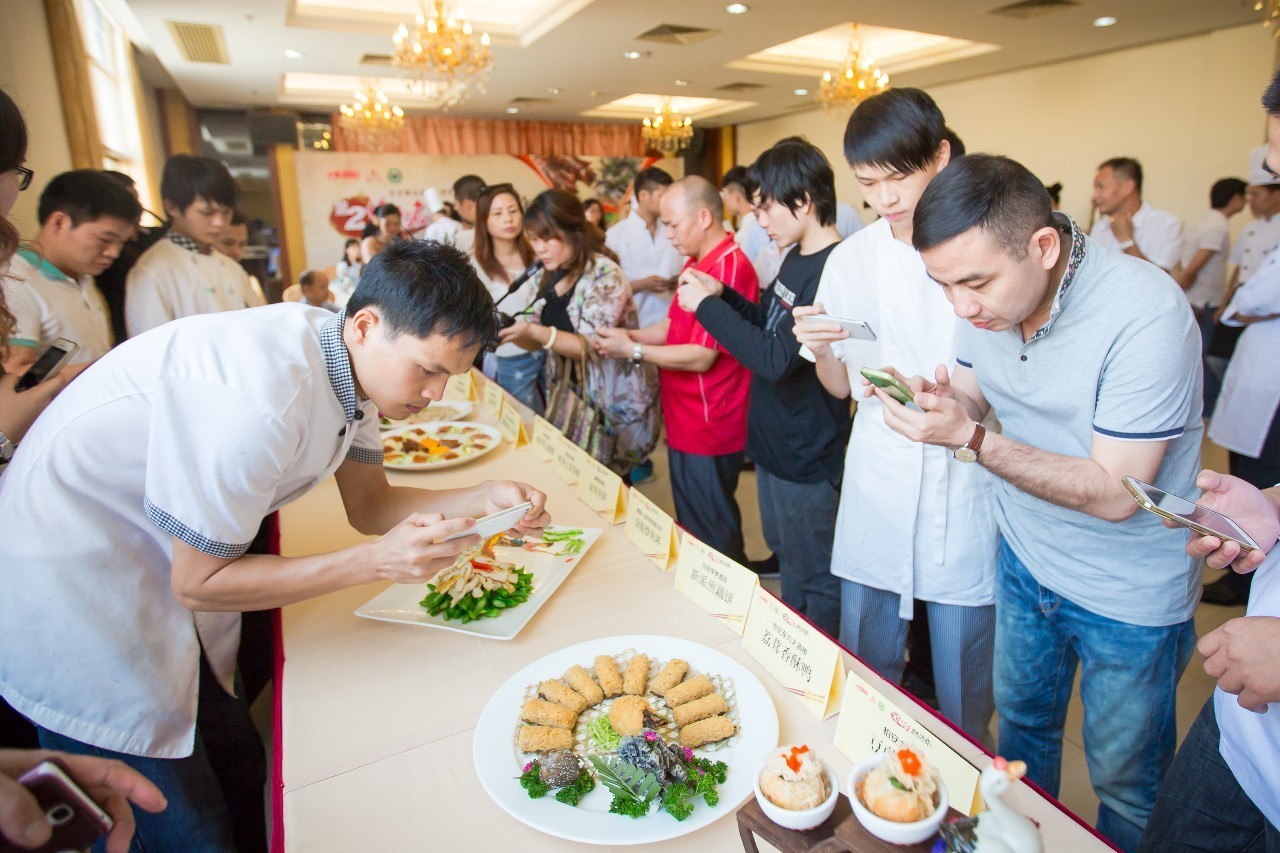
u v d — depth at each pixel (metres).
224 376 0.91
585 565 1.29
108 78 4.85
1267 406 2.62
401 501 1.29
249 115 7.88
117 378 0.97
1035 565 1.18
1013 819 0.51
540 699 0.91
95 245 1.74
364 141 8.80
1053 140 6.52
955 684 1.49
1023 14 4.93
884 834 0.54
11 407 1.22
